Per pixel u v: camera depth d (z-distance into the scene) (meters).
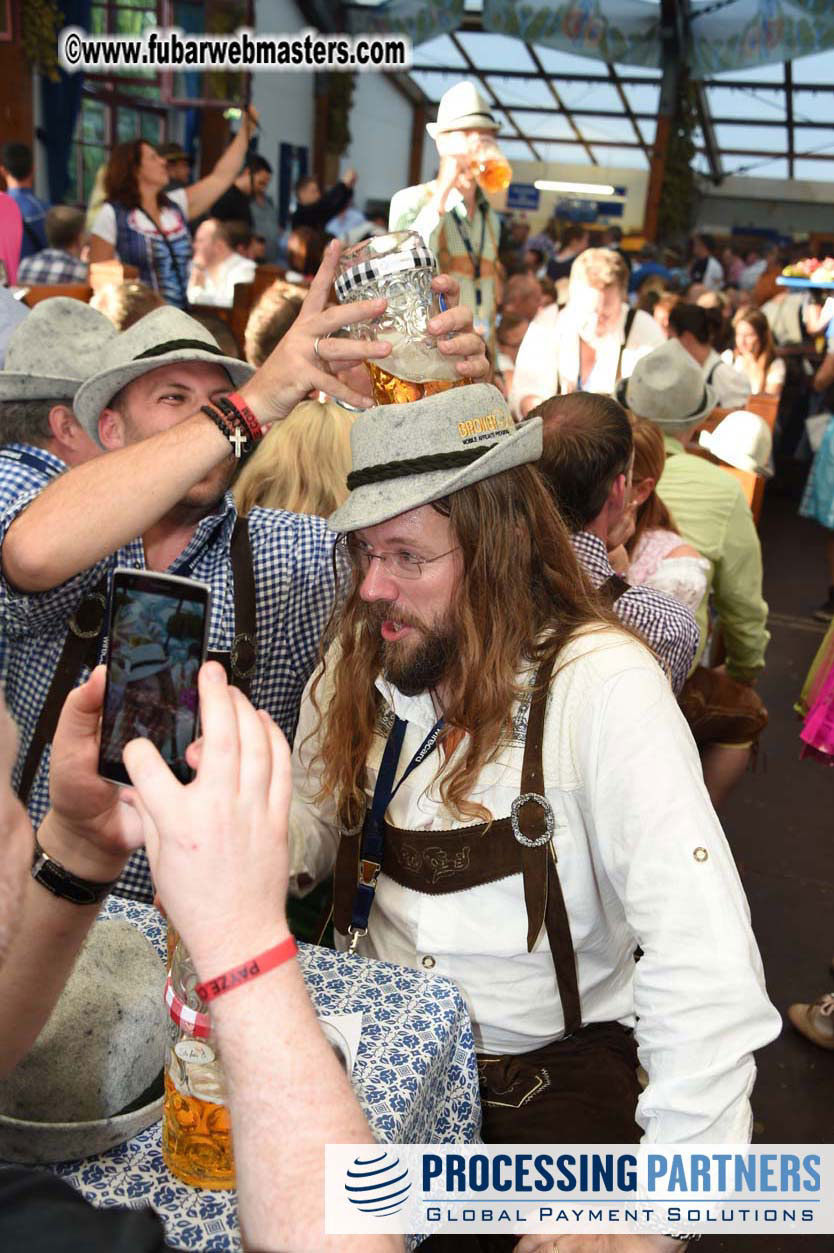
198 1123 1.00
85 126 10.86
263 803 0.71
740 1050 1.22
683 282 11.25
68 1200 0.67
